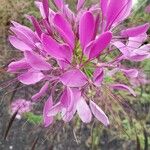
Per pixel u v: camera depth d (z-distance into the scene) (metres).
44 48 0.12
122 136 0.23
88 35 0.12
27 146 0.23
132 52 0.13
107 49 0.13
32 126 0.23
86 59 0.12
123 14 0.13
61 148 0.23
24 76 0.13
